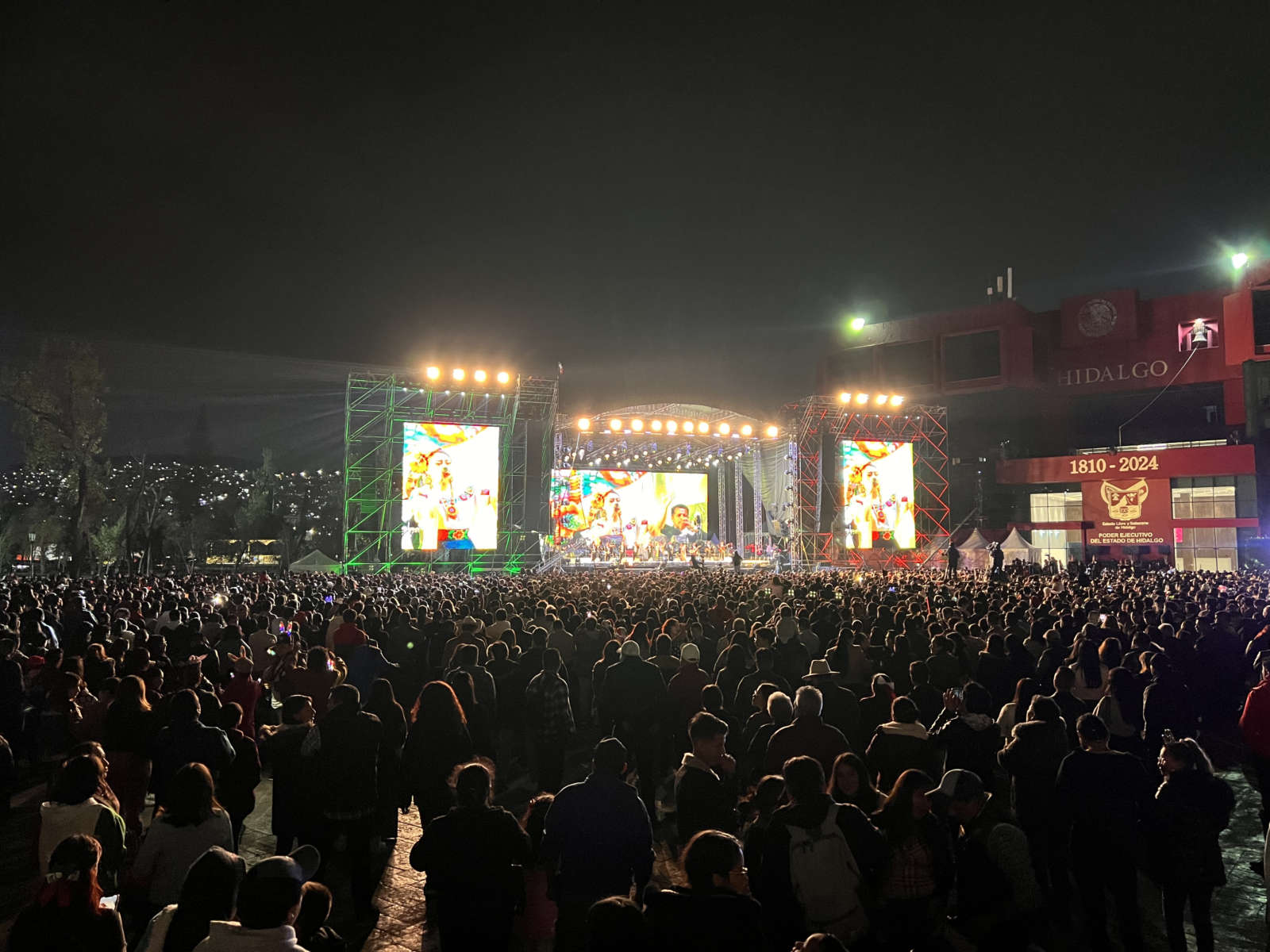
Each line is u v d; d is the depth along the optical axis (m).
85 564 43.97
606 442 53.75
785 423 49.12
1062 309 63.25
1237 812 9.47
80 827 4.79
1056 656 10.27
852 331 67.44
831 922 4.14
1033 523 57.78
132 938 4.99
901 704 6.36
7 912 6.59
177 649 11.79
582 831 4.78
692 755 5.46
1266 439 50.72
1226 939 6.31
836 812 4.35
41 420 42.50
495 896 4.43
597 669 9.84
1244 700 13.45
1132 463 53.72
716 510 59.47
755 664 10.03
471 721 8.19
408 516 39.19
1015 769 6.39
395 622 13.12
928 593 19.86
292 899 3.27
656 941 3.41
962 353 62.81
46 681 10.12
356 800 6.34
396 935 6.35
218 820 4.88
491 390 40.69
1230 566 50.00
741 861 3.57
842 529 48.34
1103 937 5.55
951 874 4.50
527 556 41.19
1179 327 58.62
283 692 9.91
